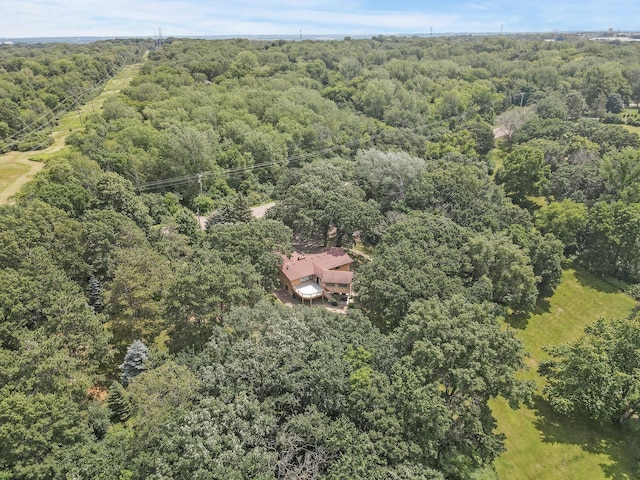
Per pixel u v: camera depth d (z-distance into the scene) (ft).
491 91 440.04
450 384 111.14
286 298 181.47
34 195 178.29
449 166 248.11
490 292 162.50
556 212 225.35
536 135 334.44
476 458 114.01
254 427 92.07
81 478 84.38
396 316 147.23
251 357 106.83
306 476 88.43
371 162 244.22
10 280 122.11
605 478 119.65
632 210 209.26
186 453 85.20
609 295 207.31
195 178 255.70
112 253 152.87
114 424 112.06
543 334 181.06
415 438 99.30
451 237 180.75
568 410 130.72
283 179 236.84
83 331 118.93
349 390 104.01
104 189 187.52
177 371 101.55
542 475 119.96
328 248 203.51
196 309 131.23
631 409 132.26
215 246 168.14
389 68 490.08
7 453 85.51
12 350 113.29
